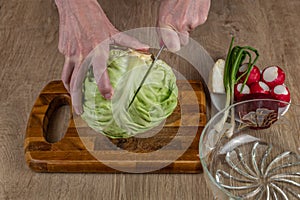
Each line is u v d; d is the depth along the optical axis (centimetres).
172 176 57
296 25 75
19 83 69
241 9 79
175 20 58
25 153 59
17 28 78
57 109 66
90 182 57
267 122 58
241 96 62
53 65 72
